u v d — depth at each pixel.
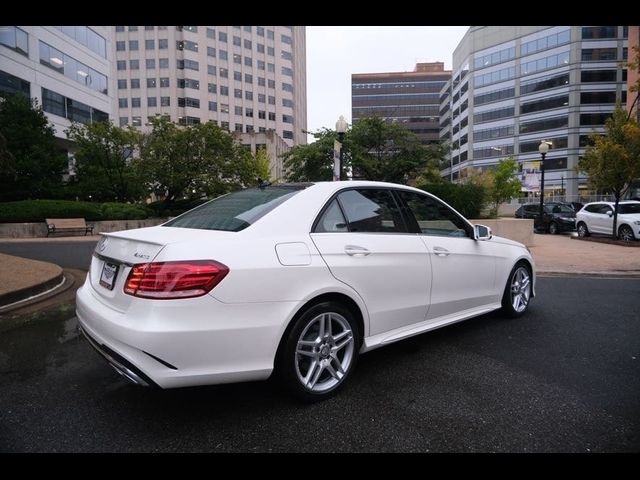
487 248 4.59
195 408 2.87
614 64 61.75
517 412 2.82
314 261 2.94
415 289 3.65
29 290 6.13
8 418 2.74
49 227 18.89
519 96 70.06
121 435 2.54
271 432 2.57
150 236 2.84
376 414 2.79
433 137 132.25
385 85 134.12
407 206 3.90
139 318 2.43
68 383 3.28
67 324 4.89
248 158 28.44
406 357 3.83
